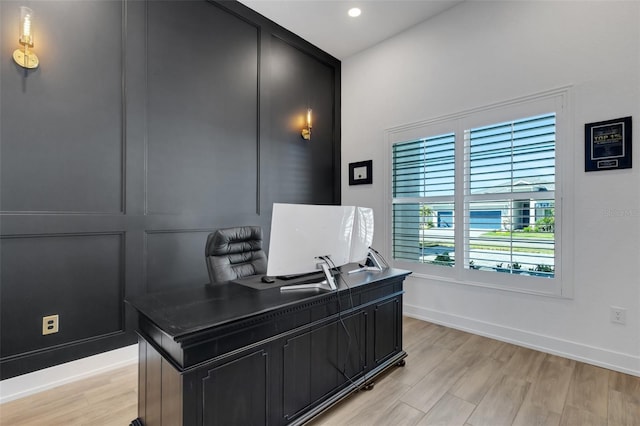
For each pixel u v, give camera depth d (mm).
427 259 3451
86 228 2266
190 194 2893
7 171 1977
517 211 2809
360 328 2061
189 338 1213
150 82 2617
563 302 2566
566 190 2535
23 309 2043
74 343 2234
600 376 2236
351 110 4309
